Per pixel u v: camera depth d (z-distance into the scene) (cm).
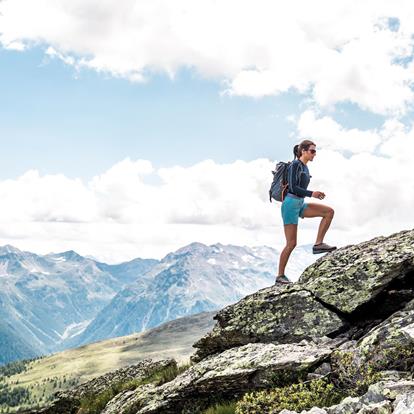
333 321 1388
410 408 735
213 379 1254
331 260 1561
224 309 1614
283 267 1625
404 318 1103
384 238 1633
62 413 2367
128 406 1540
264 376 1199
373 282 1358
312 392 1030
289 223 1574
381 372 993
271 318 1479
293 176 1537
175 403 1355
